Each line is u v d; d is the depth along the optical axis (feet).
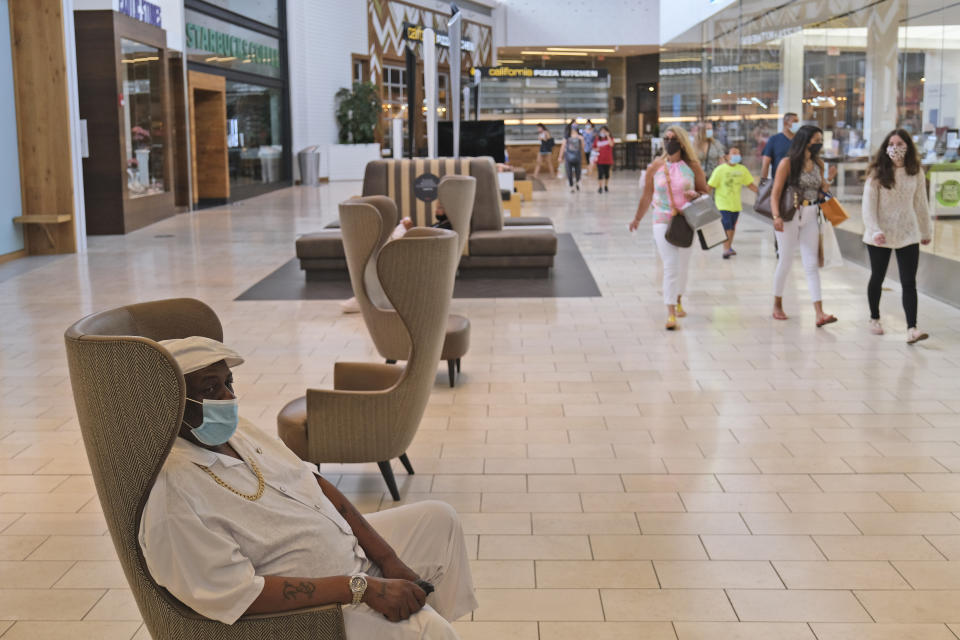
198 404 6.86
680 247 24.03
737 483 13.96
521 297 28.84
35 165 39.01
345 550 7.66
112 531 6.73
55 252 39.63
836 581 10.94
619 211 57.06
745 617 10.17
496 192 33.01
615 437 16.07
